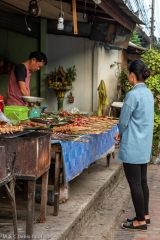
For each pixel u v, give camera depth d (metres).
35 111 5.07
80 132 4.27
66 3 7.22
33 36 8.88
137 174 4.21
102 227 4.39
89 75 9.55
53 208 4.23
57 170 3.90
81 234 4.13
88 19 8.77
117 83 11.70
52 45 9.44
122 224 4.54
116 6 6.97
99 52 9.65
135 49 12.82
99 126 4.85
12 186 2.92
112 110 11.02
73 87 9.59
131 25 8.51
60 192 4.40
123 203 5.46
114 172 6.39
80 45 9.45
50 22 9.16
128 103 4.08
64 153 3.77
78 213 4.08
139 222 4.44
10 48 8.98
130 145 4.11
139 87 4.18
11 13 8.02
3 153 2.65
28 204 3.14
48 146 3.46
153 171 8.00
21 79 5.32
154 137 9.12
